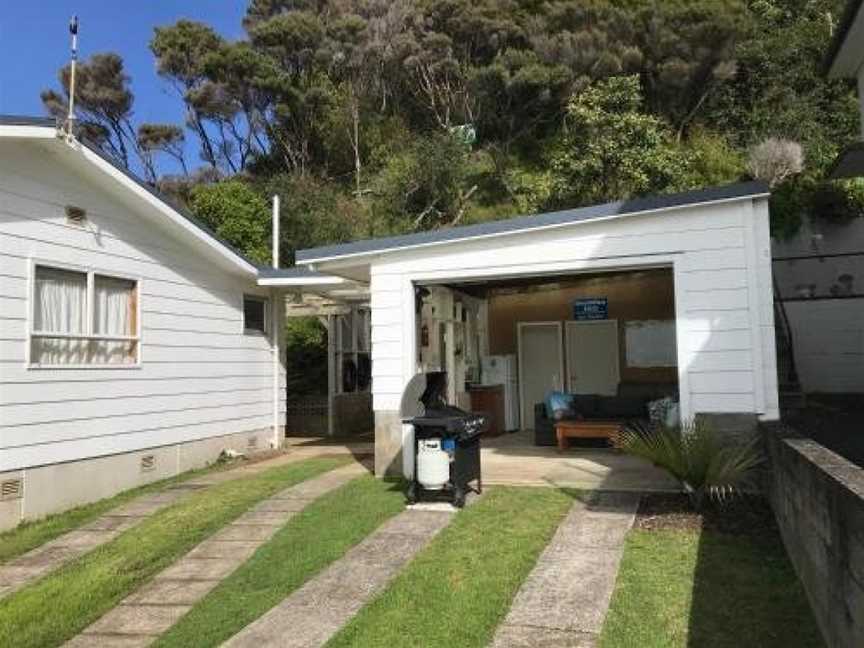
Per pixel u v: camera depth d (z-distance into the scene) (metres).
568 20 32.81
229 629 5.32
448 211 29.34
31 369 8.59
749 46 29.19
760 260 8.25
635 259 8.79
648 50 30.59
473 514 7.67
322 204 25.86
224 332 12.62
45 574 6.83
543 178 26.03
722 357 8.30
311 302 16.30
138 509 8.92
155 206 10.27
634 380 14.83
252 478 10.30
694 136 27.98
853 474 4.23
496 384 14.87
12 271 8.37
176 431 11.23
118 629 5.50
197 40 39.78
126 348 10.28
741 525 6.85
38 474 8.64
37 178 8.75
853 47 10.77
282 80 35.62
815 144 23.14
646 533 6.79
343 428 17.23
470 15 34.34
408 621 5.22
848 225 18.88
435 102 35.00
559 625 5.04
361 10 38.47
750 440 8.11
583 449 12.03
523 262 9.38
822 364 16.44
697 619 5.02
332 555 6.66
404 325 9.96
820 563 4.60
